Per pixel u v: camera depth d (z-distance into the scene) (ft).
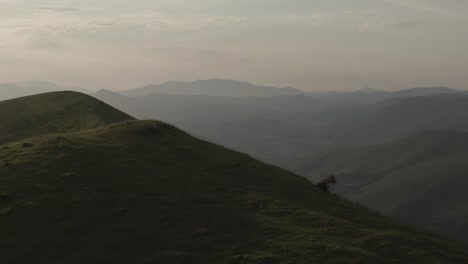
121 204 97.96
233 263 76.38
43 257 79.56
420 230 107.76
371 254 76.18
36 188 102.27
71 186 104.12
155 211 95.81
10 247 81.92
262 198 106.22
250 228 89.61
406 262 76.38
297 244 80.69
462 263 80.18
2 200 96.89
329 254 76.02
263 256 76.79
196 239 85.76
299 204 107.14
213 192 108.99
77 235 86.17
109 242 84.12
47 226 88.48
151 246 83.30
